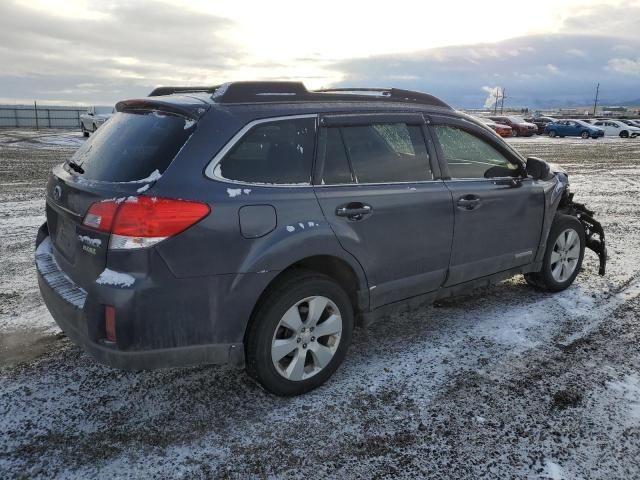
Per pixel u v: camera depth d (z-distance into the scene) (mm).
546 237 4668
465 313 4539
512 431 2904
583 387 3352
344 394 3256
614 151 23750
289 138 3102
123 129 3143
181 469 2588
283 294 3006
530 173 4395
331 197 3174
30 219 7820
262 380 3064
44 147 21766
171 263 2631
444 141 3902
